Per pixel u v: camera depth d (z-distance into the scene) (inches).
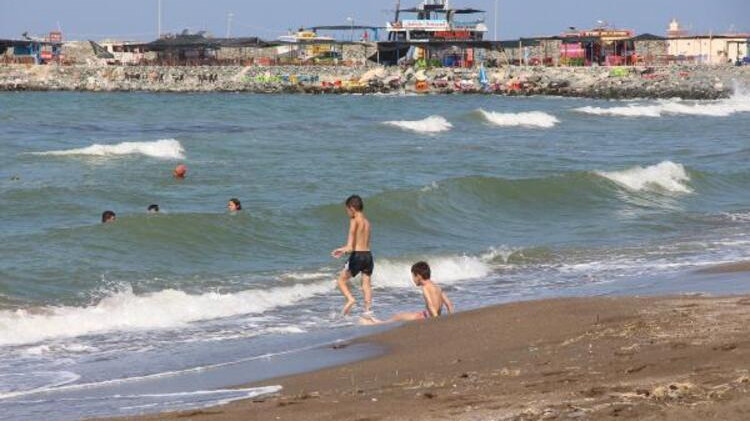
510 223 1930.4
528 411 585.0
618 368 707.4
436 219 1899.6
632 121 4626.0
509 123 4288.9
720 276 1301.7
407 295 1294.3
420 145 3223.4
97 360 935.0
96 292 1238.3
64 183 2142.0
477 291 1305.4
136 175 2325.3
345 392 713.0
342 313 1170.6
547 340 874.8
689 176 2466.8
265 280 1349.7
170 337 1035.9
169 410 722.8
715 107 5516.7
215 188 2149.4
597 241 1733.5
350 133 3604.8
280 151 2910.9
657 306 991.0
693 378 637.3
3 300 1173.7
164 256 1457.9
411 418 609.0
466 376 740.0
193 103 5659.5
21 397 796.0
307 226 1710.1
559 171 2647.6
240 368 874.8
